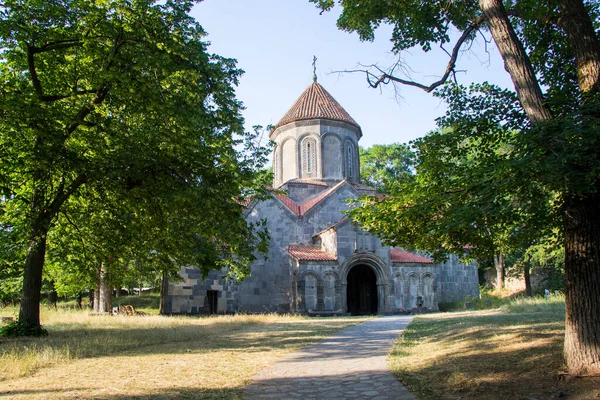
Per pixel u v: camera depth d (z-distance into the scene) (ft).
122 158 49.19
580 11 28.12
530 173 22.22
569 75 34.14
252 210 112.78
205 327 64.39
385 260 108.17
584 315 24.73
